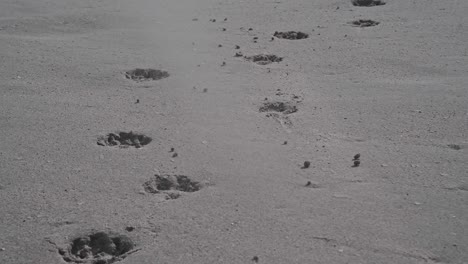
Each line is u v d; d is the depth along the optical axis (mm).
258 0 3510
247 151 2326
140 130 2428
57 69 2795
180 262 1988
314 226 2070
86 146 2361
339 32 3086
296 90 2635
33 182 2219
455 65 2773
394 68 2771
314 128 2430
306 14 3299
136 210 2129
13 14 3307
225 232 2059
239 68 2789
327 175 2232
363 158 2295
